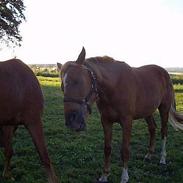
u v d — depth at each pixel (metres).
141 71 3.75
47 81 15.40
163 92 3.98
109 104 3.13
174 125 4.11
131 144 4.67
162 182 3.32
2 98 2.68
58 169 3.55
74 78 2.69
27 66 2.88
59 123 5.82
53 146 4.35
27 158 3.84
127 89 3.17
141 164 3.80
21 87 2.76
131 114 3.24
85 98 2.75
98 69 2.97
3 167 3.54
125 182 3.19
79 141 4.65
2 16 15.90
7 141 3.19
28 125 2.83
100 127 5.63
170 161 3.94
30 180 3.20
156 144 4.65
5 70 2.74
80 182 3.25
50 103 8.23
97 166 3.68
